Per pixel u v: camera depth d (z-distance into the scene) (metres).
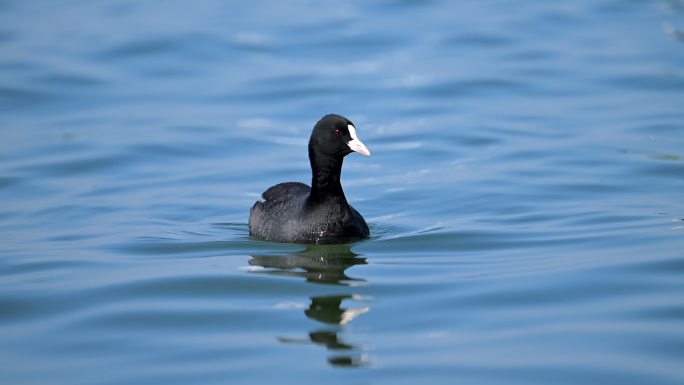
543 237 14.94
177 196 18.39
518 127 22.34
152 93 26.19
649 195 17.23
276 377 9.70
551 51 28.81
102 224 16.66
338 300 12.12
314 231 14.91
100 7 35.59
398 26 31.91
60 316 11.88
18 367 10.24
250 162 20.61
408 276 13.08
